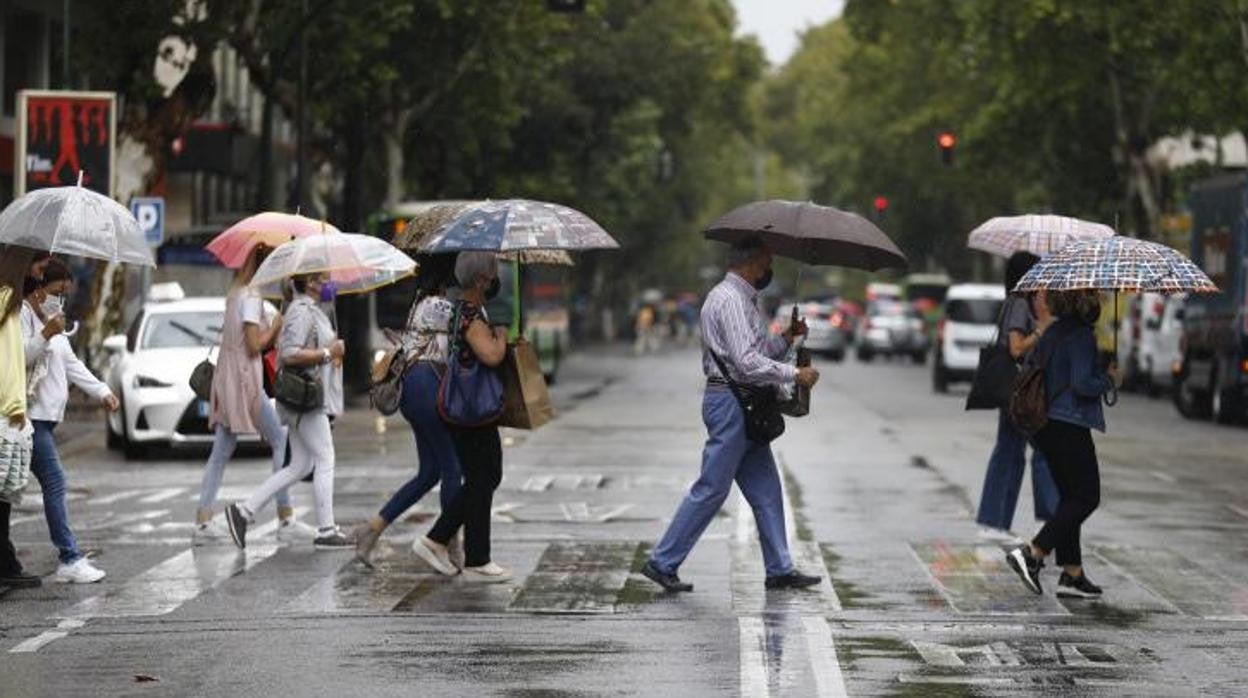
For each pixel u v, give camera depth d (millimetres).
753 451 30484
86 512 41156
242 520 34531
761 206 29766
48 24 98000
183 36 76250
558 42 134375
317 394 34406
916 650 25188
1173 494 47062
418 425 31516
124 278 76125
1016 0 114812
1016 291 29906
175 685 22641
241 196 140375
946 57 138000
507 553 34469
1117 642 25953
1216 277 81062
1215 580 31891
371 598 29250
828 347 177625
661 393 101562
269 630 26375
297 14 88000
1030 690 22656
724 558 34062
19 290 29125
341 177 129125
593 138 152000
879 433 69188
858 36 139000
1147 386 109750
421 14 105375
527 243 30344
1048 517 35688
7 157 94250
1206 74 100875
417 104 115188
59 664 23891
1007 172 148875
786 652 24922
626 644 25406
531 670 23578
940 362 109188
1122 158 125938
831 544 36250
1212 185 82312
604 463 53906
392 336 31906
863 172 189375
